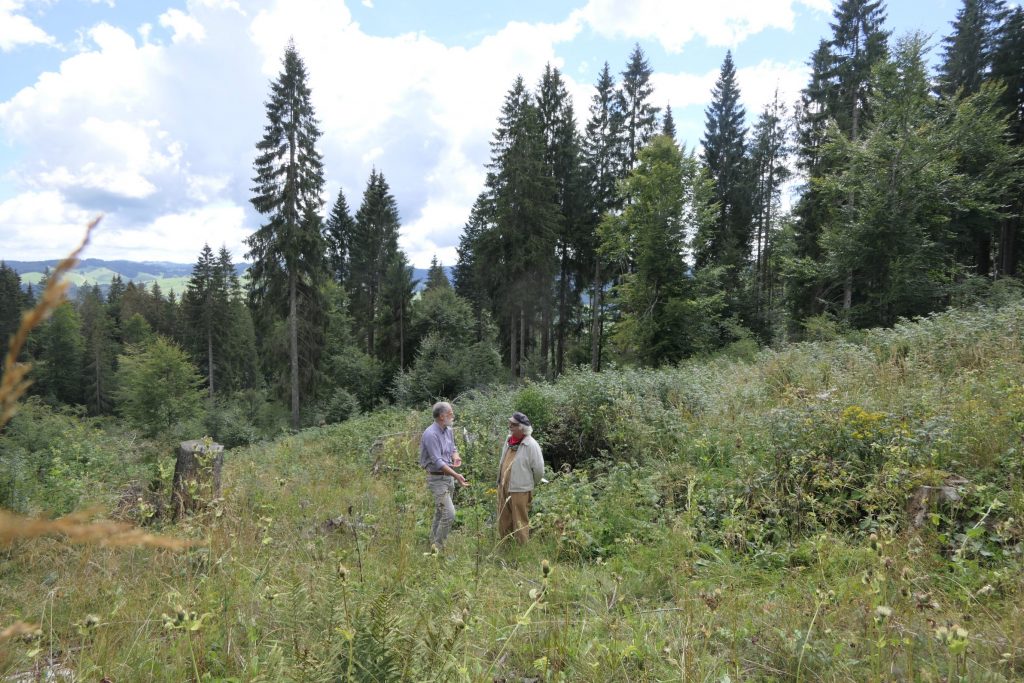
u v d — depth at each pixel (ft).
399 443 34.06
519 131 97.04
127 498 20.65
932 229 70.08
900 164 66.28
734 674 9.99
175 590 10.52
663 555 15.92
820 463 18.83
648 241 84.17
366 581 11.97
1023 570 12.41
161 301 235.81
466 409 41.39
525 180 95.14
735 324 91.91
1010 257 87.15
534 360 94.99
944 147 67.05
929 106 68.49
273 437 82.58
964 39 93.71
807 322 71.97
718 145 130.62
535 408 31.27
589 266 112.16
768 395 31.71
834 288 80.12
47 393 161.68
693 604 12.37
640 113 113.09
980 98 70.90
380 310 140.56
